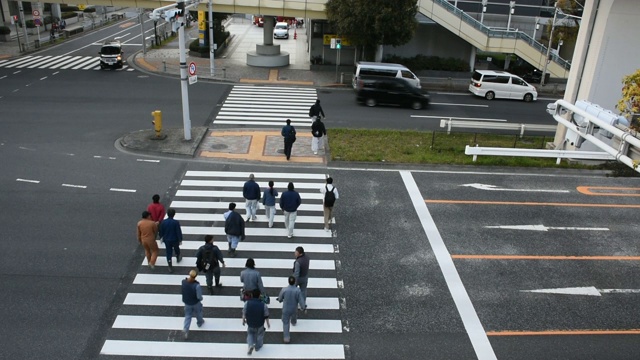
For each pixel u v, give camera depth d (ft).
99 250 41.45
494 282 39.99
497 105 99.30
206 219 47.34
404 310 36.04
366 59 120.47
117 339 31.76
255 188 46.09
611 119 31.09
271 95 96.12
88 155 61.46
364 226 47.80
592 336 34.27
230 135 71.77
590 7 66.23
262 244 43.57
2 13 164.04
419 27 125.29
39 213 46.83
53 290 36.14
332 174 59.88
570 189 59.36
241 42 160.04
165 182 55.11
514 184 60.03
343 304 36.40
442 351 32.12
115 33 171.94
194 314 32.45
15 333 31.76
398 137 73.51
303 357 30.99
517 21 138.92
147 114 79.30
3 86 92.22
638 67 66.03
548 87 116.67
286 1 109.50
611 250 45.78
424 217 50.26
